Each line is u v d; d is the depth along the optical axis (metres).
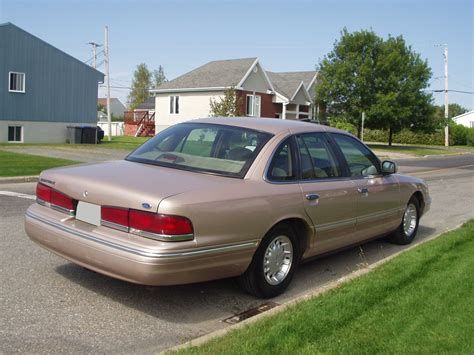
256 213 4.60
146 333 4.14
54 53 31.08
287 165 5.18
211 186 4.42
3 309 4.43
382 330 4.02
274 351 3.58
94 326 4.21
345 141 6.22
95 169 4.89
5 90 28.78
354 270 6.24
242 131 5.32
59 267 5.63
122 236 4.18
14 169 14.22
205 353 3.53
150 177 4.55
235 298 5.05
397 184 6.97
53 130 31.42
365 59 40.81
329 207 5.50
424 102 43.16
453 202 12.70
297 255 5.30
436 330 4.04
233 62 40.78
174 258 4.03
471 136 62.56
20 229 7.39
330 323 4.11
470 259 6.25
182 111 41.03
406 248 7.36
